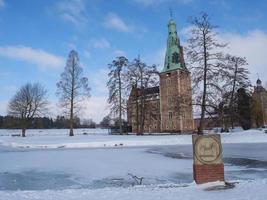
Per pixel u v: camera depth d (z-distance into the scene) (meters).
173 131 85.69
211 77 39.22
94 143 40.59
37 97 73.06
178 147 35.91
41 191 11.39
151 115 63.16
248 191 10.08
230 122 54.94
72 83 58.88
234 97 50.28
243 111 56.69
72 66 59.12
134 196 9.97
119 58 57.69
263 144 36.31
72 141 42.84
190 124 87.19
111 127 76.75
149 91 72.81
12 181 15.91
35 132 99.25
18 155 28.42
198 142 11.99
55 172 18.34
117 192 10.74
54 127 128.38
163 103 89.69
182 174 16.94
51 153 30.11
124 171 18.11
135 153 28.72
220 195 9.73
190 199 9.33
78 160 23.73
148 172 17.64
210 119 44.38
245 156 24.55
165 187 11.57
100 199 9.71
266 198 8.99
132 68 58.03
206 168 11.87
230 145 35.97
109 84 58.19
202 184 11.59
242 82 48.66
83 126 141.75
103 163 21.66
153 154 27.59
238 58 47.84
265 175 16.08
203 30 39.62
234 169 18.06
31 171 18.88
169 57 89.06
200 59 39.47
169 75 87.81
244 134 43.34
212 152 11.94
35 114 72.81
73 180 15.92
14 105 72.38
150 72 58.47
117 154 27.94
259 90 75.81
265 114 75.81
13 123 77.44
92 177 16.56
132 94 59.94
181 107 42.47
